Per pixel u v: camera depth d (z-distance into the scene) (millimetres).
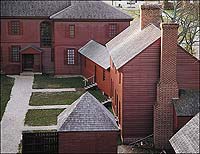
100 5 65250
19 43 66000
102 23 64062
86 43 64625
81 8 64750
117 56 43812
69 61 65250
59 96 54719
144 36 43031
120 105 40781
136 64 39156
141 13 45812
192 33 70000
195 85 39656
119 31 64375
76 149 32062
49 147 33312
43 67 66812
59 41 64688
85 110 32250
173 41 38062
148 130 40062
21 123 44750
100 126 31797
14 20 65438
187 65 39438
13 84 60625
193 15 61688
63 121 31984
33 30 65812
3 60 66438
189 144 29953
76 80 63094
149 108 39781
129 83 39438
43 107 50125
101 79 55750
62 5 66625
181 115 37531
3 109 49250
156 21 45906
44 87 59125
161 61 38406
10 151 37781
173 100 38594
